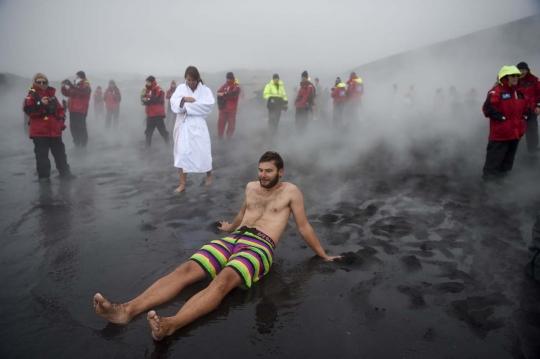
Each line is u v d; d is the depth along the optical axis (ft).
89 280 8.73
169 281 7.76
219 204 14.47
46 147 17.69
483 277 8.83
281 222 9.50
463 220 12.48
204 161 16.72
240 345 6.50
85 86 27.55
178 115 16.39
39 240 11.02
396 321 7.22
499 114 16.22
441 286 8.43
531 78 21.27
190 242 10.85
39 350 6.38
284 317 7.32
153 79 28.02
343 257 9.82
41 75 17.22
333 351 6.39
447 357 6.28
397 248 10.42
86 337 6.68
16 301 7.86
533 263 8.68
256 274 8.36
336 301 7.89
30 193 16.05
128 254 10.09
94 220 12.69
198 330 6.88
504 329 6.95
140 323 7.06
